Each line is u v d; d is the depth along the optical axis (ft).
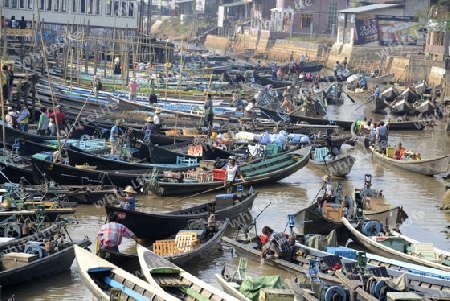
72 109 167.32
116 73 229.66
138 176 117.50
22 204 95.91
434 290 75.20
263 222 107.04
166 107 181.78
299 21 382.83
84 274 72.90
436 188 131.54
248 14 449.48
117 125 133.39
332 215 101.76
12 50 232.32
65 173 113.80
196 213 101.71
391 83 280.51
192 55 340.18
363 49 321.52
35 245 81.25
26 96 151.53
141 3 288.71
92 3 280.10
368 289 71.77
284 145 145.48
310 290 72.79
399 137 184.03
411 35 321.73
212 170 121.39
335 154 150.00
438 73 258.57
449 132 188.96
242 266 78.74
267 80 263.70
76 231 98.22
